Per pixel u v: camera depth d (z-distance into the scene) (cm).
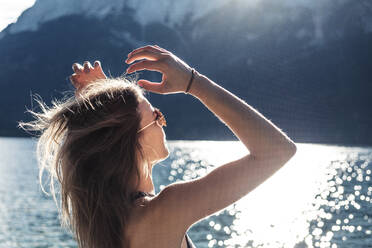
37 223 2362
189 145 12406
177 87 125
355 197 3475
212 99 124
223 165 126
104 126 127
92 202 127
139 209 127
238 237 2064
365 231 2155
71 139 128
